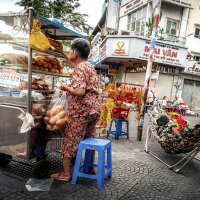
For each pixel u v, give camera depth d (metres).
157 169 4.05
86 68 3.12
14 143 3.17
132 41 15.97
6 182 3.06
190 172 4.07
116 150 4.99
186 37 19.75
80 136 3.24
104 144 3.17
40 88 3.50
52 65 3.61
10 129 3.18
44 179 3.22
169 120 4.45
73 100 3.18
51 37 4.09
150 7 17.53
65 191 2.96
